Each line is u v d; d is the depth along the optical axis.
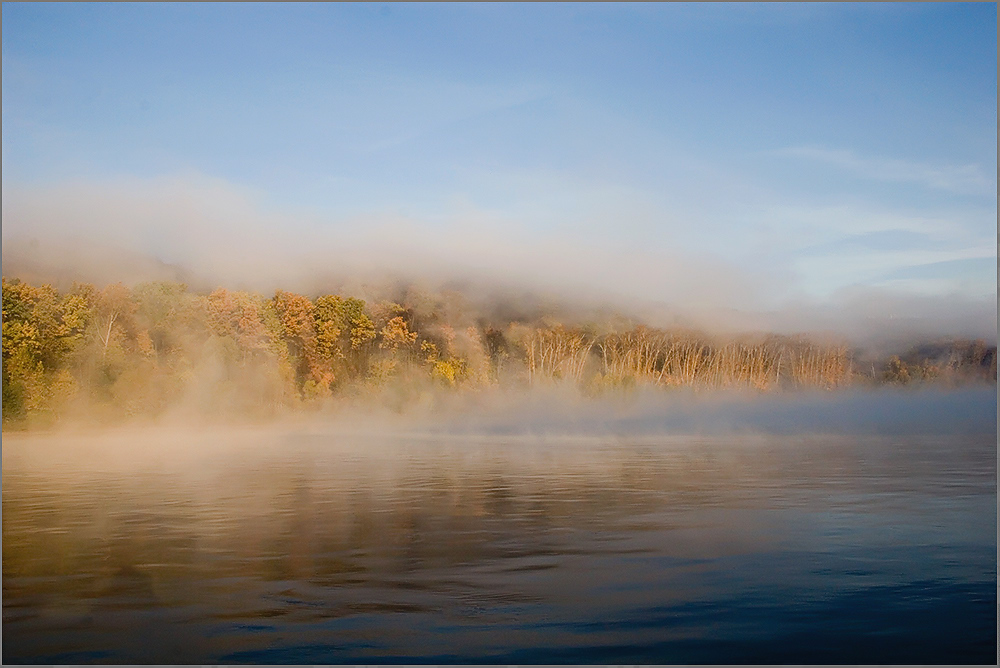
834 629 4.77
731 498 9.59
